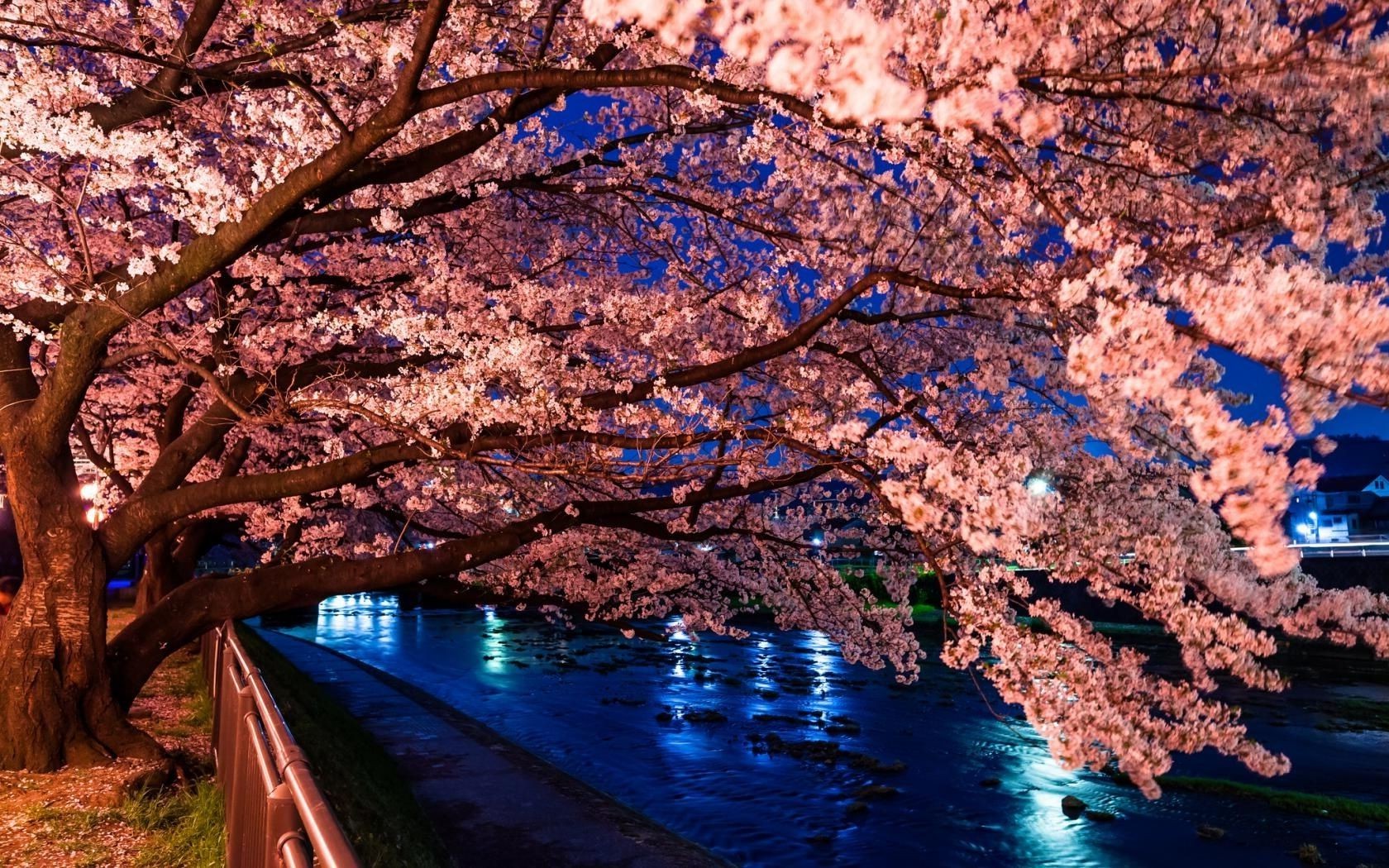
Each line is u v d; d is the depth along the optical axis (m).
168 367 13.49
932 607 49.00
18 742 7.50
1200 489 2.94
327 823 1.92
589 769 17.62
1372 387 2.68
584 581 13.21
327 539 15.09
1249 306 2.84
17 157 6.80
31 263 7.22
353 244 11.59
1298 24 4.00
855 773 18.06
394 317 7.52
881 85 2.97
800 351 9.26
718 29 2.92
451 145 7.57
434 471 9.14
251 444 15.02
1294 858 13.58
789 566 12.41
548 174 9.78
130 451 15.55
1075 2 3.67
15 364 8.27
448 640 40.31
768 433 7.23
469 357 7.38
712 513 12.98
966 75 3.48
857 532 12.41
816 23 2.82
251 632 25.59
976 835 14.56
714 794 16.39
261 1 7.80
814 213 9.55
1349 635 5.20
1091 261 3.86
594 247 12.66
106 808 6.45
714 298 9.60
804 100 5.10
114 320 7.40
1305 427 2.80
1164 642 35.69
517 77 5.27
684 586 13.58
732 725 22.23
